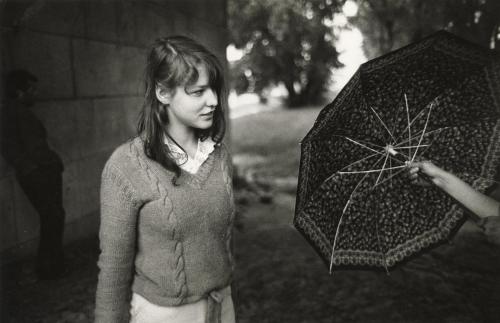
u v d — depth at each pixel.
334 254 1.66
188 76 1.35
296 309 3.48
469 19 4.41
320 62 20.92
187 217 1.40
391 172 1.73
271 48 20.78
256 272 4.23
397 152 1.65
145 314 1.46
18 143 3.60
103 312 1.43
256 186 9.23
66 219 4.73
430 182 1.63
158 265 1.42
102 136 5.32
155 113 1.43
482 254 4.29
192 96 1.39
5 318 3.18
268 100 24.62
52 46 4.43
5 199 3.89
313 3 9.33
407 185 1.73
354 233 1.69
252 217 6.72
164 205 1.38
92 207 5.19
